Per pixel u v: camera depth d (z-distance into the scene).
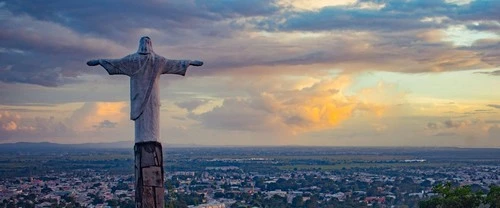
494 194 32.16
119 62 12.75
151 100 12.81
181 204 104.94
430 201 34.84
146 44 12.91
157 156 12.85
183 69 13.05
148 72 12.83
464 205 32.94
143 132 12.81
